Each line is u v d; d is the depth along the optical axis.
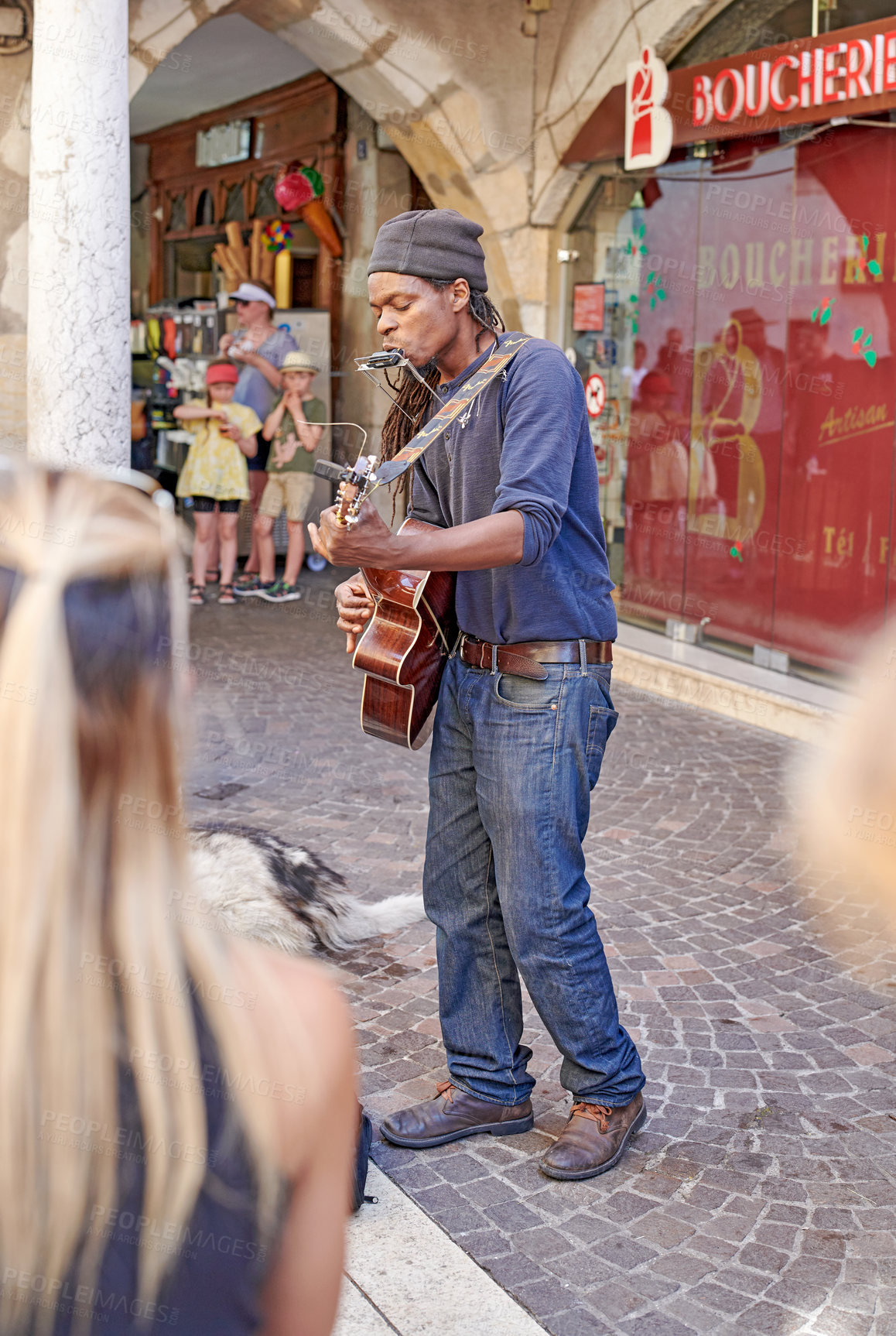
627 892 4.34
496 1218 2.56
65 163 5.70
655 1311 2.28
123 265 5.88
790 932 4.00
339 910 3.83
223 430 9.39
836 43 5.91
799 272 6.60
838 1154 2.80
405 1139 2.80
